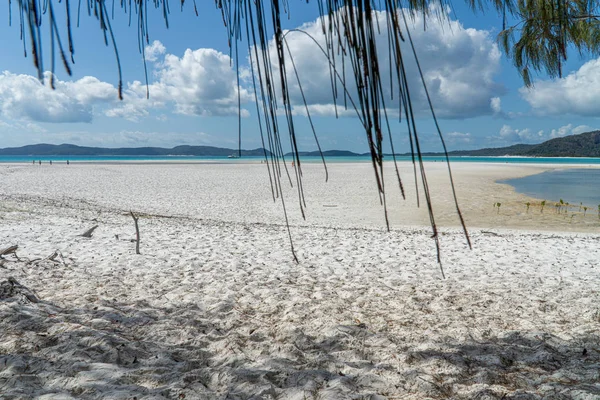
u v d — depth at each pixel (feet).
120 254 23.27
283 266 21.91
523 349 10.55
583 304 15.35
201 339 10.89
